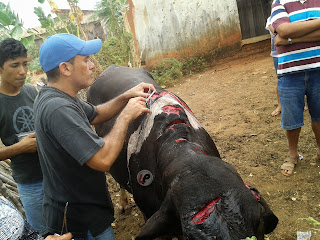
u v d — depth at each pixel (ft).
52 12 19.90
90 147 6.46
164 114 8.46
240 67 29.76
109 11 23.80
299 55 11.23
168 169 7.02
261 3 36.06
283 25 11.07
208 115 19.88
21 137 9.07
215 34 32.73
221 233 5.16
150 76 13.05
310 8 10.84
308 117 16.46
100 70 19.65
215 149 8.79
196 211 5.52
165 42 32.73
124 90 11.07
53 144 6.88
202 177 5.99
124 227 12.49
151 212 8.85
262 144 15.20
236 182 5.87
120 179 10.48
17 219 4.76
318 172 12.58
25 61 8.84
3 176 12.32
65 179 7.23
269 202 11.62
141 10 31.73
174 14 32.07
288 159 13.17
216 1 31.94
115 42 28.53
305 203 11.25
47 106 6.70
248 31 37.14
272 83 22.77
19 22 14.93
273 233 10.30
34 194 9.48
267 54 32.17
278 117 17.30
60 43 6.81
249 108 19.40
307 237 6.43
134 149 9.03
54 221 7.70
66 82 7.11
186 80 30.25
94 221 7.69
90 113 8.39
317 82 11.51
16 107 9.21
